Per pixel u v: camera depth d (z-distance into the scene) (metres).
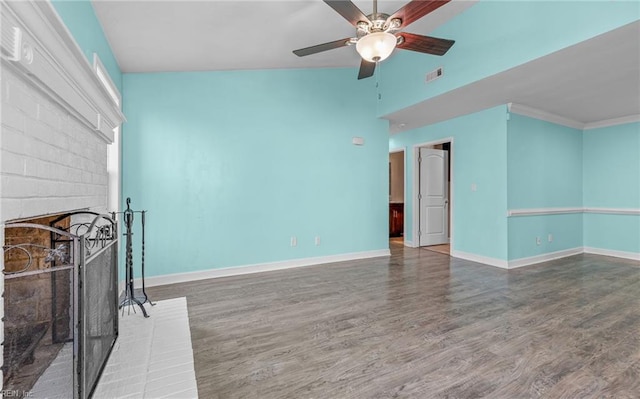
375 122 4.80
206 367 1.79
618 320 2.41
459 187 4.84
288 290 3.21
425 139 5.51
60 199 1.45
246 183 3.93
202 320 2.46
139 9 2.42
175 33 2.80
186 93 3.63
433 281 3.51
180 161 3.60
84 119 1.69
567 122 4.98
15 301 1.40
